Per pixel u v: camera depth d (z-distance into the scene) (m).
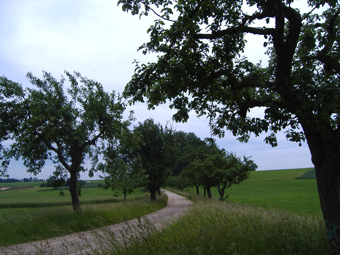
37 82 17.72
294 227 5.35
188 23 5.77
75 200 18.14
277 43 5.32
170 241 4.82
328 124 4.67
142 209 22.77
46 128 16.72
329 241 4.34
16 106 16.88
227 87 7.18
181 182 64.88
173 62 6.48
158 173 38.81
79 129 17.06
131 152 35.03
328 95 3.90
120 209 19.03
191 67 6.26
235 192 70.06
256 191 69.31
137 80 6.02
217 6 6.57
